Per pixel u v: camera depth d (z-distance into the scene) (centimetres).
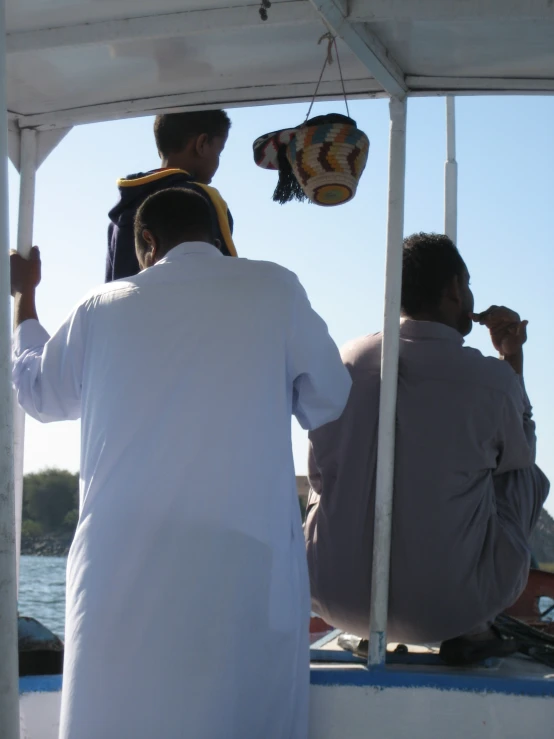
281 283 219
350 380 235
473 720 228
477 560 251
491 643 253
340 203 264
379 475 251
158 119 303
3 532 148
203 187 270
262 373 210
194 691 191
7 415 149
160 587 195
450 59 257
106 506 202
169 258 224
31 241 295
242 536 199
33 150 303
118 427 206
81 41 252
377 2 225
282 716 200
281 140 275
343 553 257
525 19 226
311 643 308
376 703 230
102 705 192
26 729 229
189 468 201
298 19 239
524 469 268
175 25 246
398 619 253
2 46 156
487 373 258
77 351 224
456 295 277
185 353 209
